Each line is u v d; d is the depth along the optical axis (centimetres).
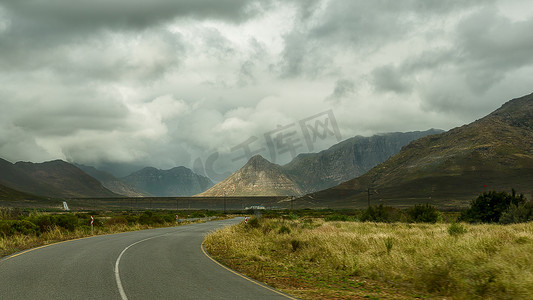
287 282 1076
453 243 1496
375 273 1191
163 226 4741
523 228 2434
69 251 1627
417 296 917
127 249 1778
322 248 1700
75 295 807
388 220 4700
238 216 10031
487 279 915
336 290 980
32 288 868
